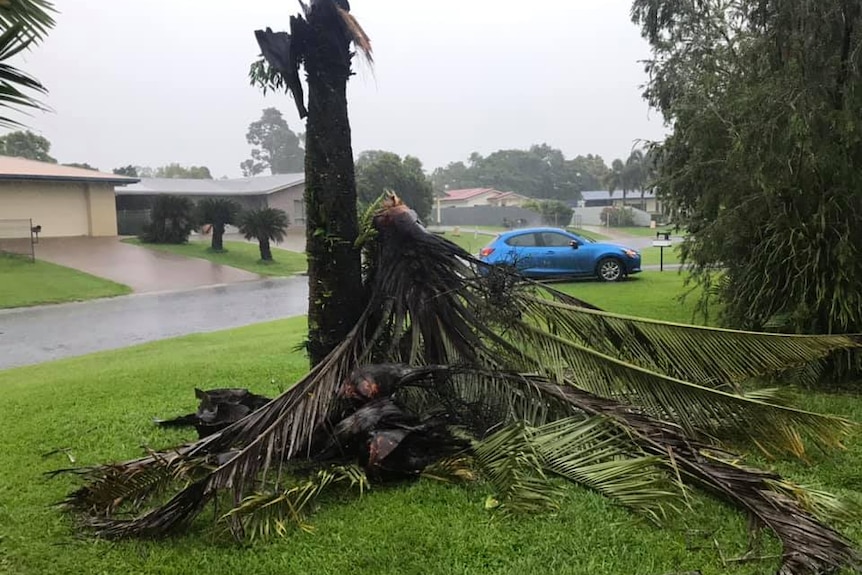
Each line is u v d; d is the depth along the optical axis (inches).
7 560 120.2
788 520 117.1
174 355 344.8
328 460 151.9
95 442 188.7
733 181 251.6
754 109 233.9
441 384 164.7
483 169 3206.2
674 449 141.9
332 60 168.7
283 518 129.0
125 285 824.3
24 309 655.8
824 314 226.7
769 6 238.1
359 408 153.2
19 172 1119.6
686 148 306.8
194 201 1393.9
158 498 141.3
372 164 1497.3
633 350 173.6
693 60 380.8
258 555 119.9
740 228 245.3
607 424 149.2
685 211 309.1
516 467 138.7
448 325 173.2
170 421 201.5
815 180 221.0
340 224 172.2
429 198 1577.3
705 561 114.8
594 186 3479.3
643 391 164.7
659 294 495.2
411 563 115.8
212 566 116.8
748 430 159.6
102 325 551.8
